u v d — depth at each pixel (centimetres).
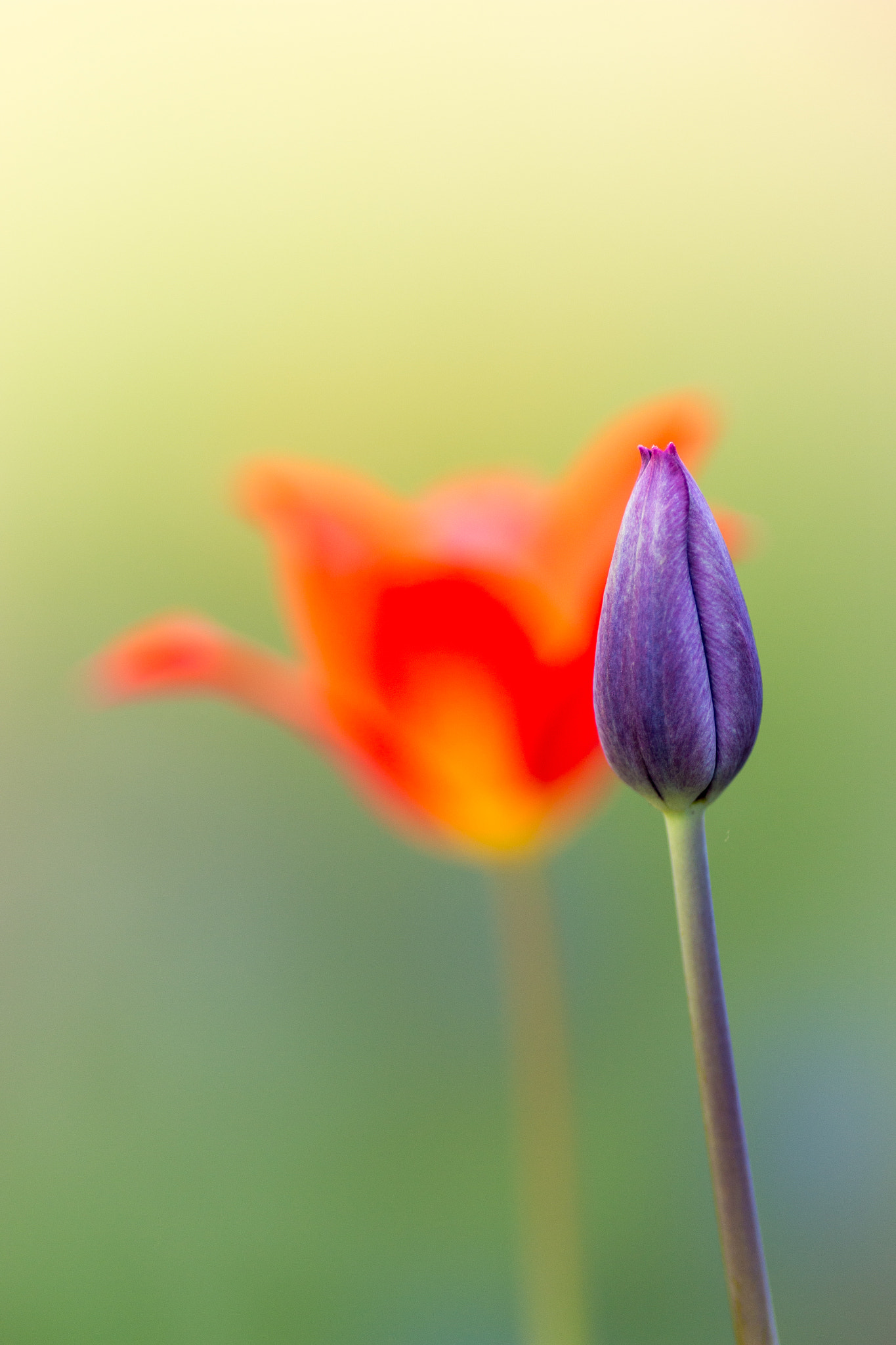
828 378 199
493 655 82
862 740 173
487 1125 154
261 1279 147
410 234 219
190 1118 160
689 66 213
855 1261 139
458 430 216
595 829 158
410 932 166
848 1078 150
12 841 175
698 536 68
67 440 204
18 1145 158
